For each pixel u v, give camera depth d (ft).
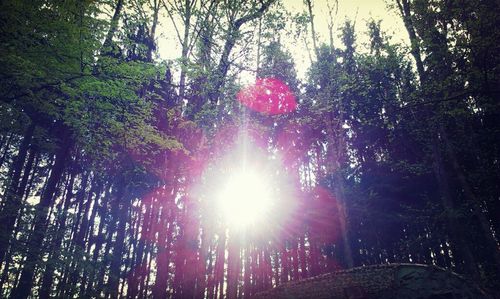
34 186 70.33
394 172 77.82
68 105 27.14
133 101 30.01
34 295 30.19
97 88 24.99
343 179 77.51
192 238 45.98
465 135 63.16
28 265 25.41
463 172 66.85
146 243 81.30
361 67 66.64
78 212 72.49
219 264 87.20
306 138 86.48
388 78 60.29
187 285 42.75
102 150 35.32
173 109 45.19
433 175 71.87
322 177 86.89
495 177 60.54
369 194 73.36
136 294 80.79
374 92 63.41
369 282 38.50
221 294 89.81
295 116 78.64
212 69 44.62
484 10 42.32
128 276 83.05
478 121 65.46
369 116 68.03
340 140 76.74
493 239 53.47
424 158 68.49
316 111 75.36
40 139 41.78
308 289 42.27
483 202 63.72
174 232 66.69
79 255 29.58
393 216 70.28
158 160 52.60
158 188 63.77
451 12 49.03
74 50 21.81
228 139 49.93
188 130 47.24
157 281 57.47
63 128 43.73
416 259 76.28
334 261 86.94
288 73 77.30
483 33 41.68
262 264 99.86
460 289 34.14
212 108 44.88
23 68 20.98
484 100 47.80
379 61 59.67
